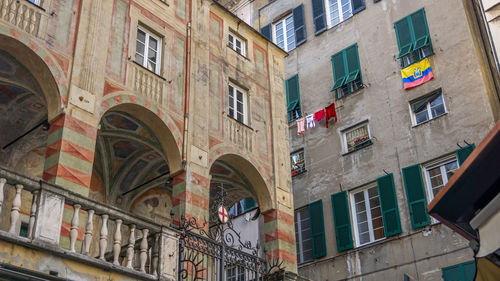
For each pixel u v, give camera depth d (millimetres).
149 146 16750
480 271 9344
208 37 18047
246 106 18594
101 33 14680
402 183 20984
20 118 15445
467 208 10195
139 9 16156
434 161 20531
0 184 9914
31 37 13055
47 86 13250
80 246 11758
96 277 10781
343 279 21062
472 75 20703
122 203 18422
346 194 22375
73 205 11047
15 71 13617
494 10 18984
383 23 24516
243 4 31484
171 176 15375
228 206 20859
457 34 21797
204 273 14805
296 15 28344
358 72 24391
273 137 18672
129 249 11594
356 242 21484
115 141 17094
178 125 15602
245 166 17469
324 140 24312
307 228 23312
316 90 25781
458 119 20453
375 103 23203
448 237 19000
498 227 8844
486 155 9031
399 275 19641
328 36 26516
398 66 23156
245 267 14914
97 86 13914
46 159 12578
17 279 9484
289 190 18328
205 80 17109
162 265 11906
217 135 16719
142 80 15211
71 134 12781
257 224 24438
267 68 20078
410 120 21797
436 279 18734
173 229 12555
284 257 16812
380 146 22234
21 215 15156
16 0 13117
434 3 23047
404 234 20109
